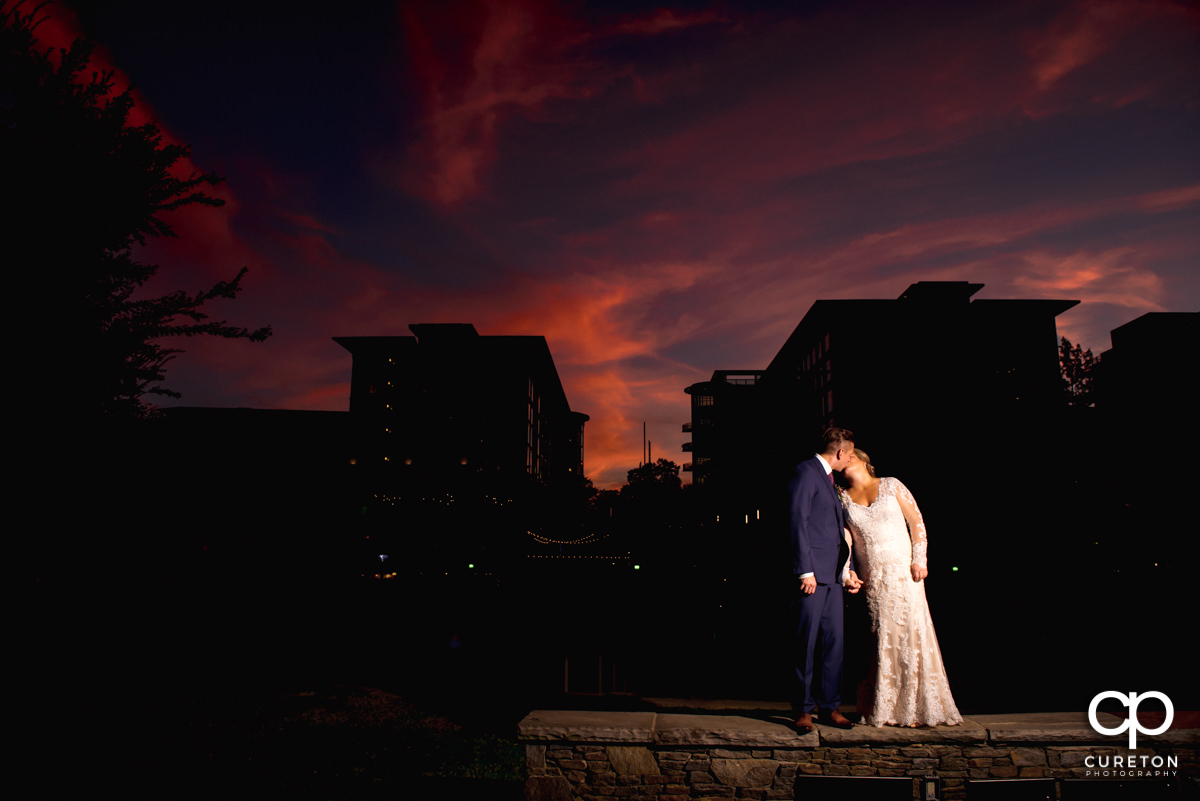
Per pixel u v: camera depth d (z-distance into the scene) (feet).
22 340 8.50
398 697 24.48
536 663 29.19
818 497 13.71
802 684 13.10
